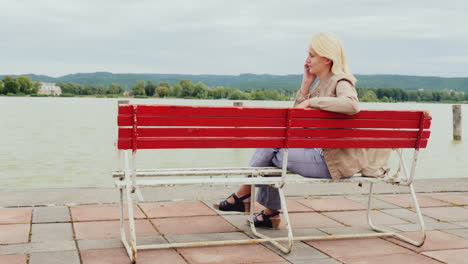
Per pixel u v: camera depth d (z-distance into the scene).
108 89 139.12
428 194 5.83
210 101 97.31
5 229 3.85
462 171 13.34
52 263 3.13
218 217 4.47
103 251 3.41
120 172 3.46
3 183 9.82
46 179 10.35
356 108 3.53
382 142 3.73
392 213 4.88
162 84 122.75
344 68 3.82
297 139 3.49
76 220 4.17
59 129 24.80
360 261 3.40
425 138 3.82
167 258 3.33
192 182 3.26
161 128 3.17
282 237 3.92
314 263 3.32
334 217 4.65
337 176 3.69
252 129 3.38
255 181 3.44
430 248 3.77
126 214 4.44
